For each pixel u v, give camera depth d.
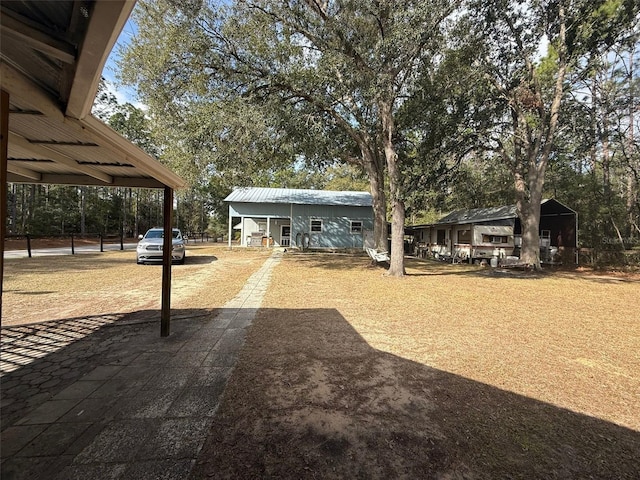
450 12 8.68
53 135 2.87
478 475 1.89
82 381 3.03
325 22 10.09
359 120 12.06
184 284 8.46
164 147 12.67
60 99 2.12
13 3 1.50
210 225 43.09
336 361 3.59
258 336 4.40
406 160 13.55
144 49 10.10
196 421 2.40
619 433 2.35
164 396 2.76
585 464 2.01
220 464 1.94
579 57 11.92
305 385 3.00
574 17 11.34
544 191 22.41
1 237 1.73
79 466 1.90
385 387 3.00
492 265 15.09
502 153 14.32
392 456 2.05
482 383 3.12
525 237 13.93
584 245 17.41
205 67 10.47
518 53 12.10
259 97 10.84
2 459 1.95
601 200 16.84
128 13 1.43
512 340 4.45
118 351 3.80
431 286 9.12
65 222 28.19
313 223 22.03
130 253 16.62
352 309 6.08
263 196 22.66
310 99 11.16
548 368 3.51
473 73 10.95
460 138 12.06
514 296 7.83
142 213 40.88
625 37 11.73
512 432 2.33
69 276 9.11
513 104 13.02
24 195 27.64
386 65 9.33
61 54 1.69
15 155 3.54
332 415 2.51
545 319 5.63
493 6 10.77
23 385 2.94
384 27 9.56
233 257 16.84
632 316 5.91
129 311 5.59
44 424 2.33
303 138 11.13
